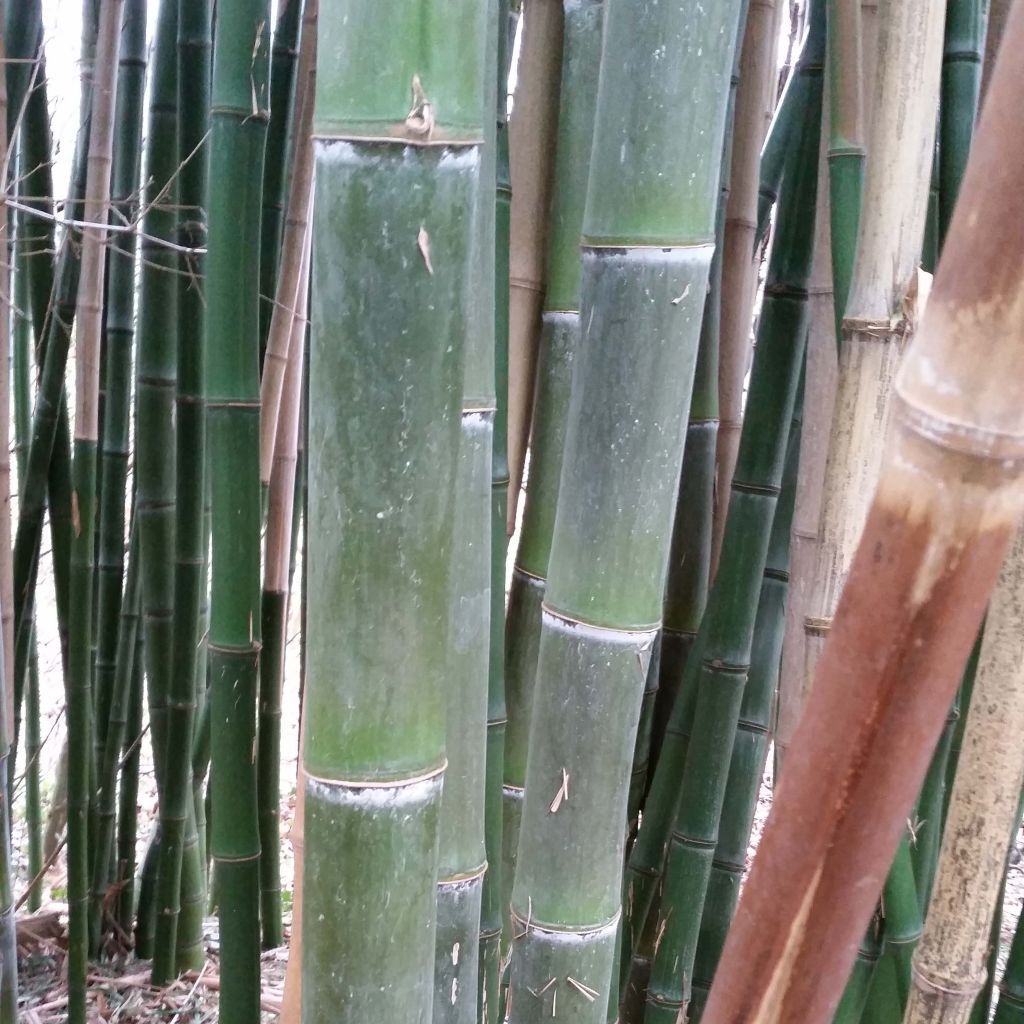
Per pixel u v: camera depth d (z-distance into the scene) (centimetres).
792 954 56
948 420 47
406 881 73
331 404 66
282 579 221
